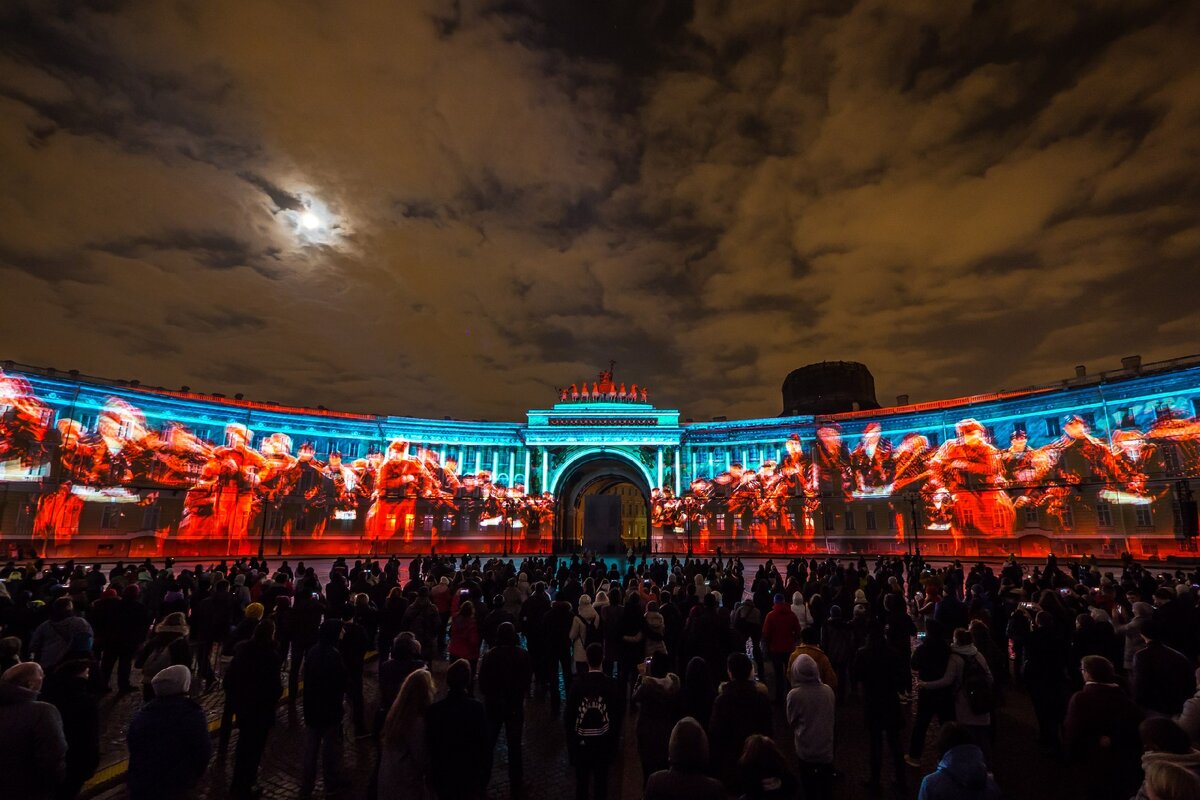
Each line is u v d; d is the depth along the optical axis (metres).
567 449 79.06
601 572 27.69
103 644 14.12
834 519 70.50
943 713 9.77
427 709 7.01
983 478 62.69
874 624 9.95
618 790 9.74
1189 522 41.66
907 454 67.75
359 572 22.53
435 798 7.31
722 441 78.19
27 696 6.21
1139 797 5.14
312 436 72.19
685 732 5.52
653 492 76.81
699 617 11.74
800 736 7.90
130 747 6.46
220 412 66.31
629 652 12.61
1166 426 52.59
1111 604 15.53
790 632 13.33
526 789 9.75
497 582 22.67
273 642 9.58
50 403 56.22
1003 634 15.84
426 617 14.03
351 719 13.02
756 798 5.57
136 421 61.03
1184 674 8.55
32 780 6.05
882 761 10.81
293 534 68.50
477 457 79.88
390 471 75.19
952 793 5.39
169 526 61.44
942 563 54.12
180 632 11.24
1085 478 56.41
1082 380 59.97
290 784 9.84
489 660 9.51
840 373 87.62
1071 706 7.57
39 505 54.12
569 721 8.41
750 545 72.62
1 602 14.35
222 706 13.66
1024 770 10.31
